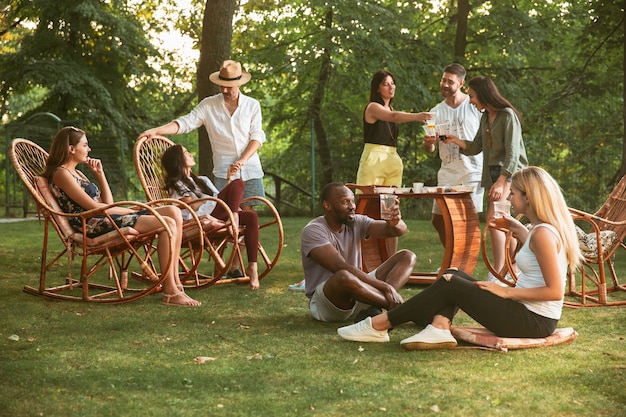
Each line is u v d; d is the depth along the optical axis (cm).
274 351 391
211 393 314
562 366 359
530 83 1836
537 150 1745
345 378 338
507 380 336
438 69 1764
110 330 440
